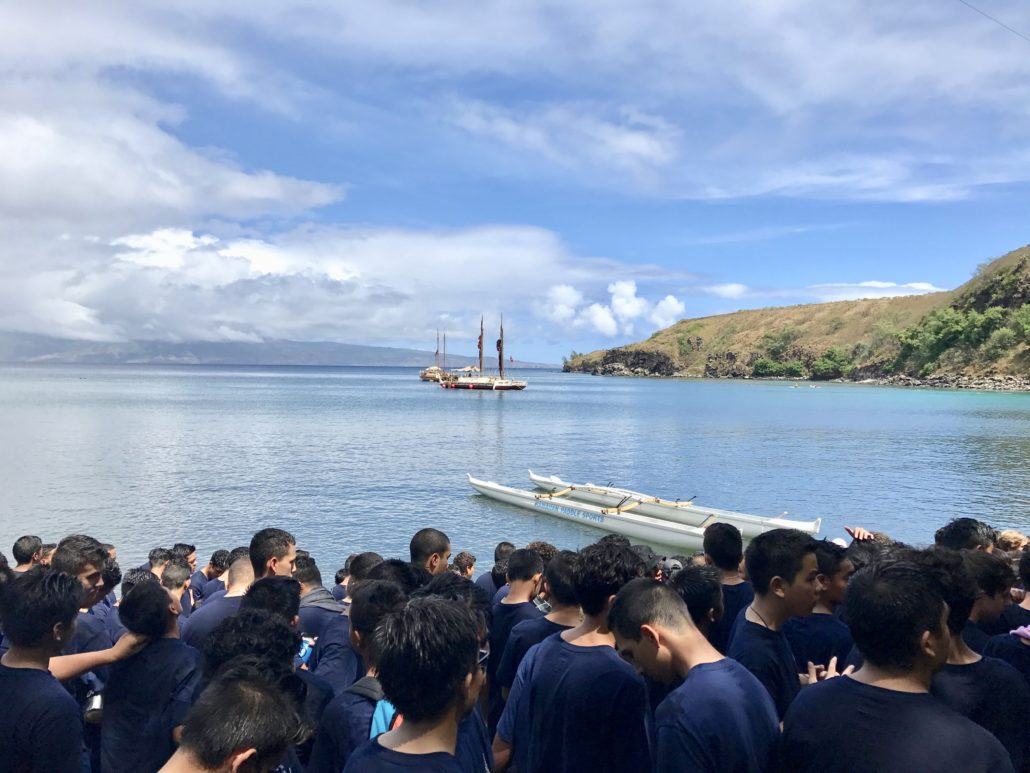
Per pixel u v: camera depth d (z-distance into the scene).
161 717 4.93
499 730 4.64
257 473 41.31
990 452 54.78
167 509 31.23
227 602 6.68
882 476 43.53
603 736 4.16
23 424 70.31
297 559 8.10
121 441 56.19
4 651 5.32
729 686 3.57
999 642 4.75
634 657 3.90
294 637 4.60
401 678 3.17
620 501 31.66
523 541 27.48
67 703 4.24
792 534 4.63
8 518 29.30
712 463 49.41
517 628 5.57
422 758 3.16
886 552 4.70
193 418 80.06
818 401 130.38
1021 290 182.38
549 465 48.03
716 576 5.01
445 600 3.48
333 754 4.19
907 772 2.96
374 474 41.75
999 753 3.05
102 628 6.61
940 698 3.92
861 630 3.29
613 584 4.42
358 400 125.19
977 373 174.75
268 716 3.05
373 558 7.43
